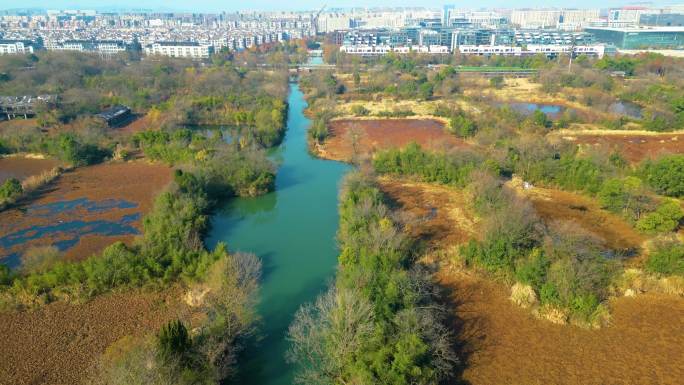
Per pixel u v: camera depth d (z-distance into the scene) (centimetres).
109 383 4506
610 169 10844
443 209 10094
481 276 7356
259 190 11138
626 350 5822
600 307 6328
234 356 5506
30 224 9331
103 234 8925
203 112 18162
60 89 19812
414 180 11806
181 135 13988
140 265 7019
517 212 7750
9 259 8019
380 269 6519
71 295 6731
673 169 9906
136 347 5062
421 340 5109
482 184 9694
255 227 9612
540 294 6594
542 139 12850
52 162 13138
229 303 5744
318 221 9900
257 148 13375
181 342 4944
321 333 5481
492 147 12875
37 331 6097
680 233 8644
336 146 14975
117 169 12650
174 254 7294
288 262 8188
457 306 6669
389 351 4934
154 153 13162
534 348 5850
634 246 8338
